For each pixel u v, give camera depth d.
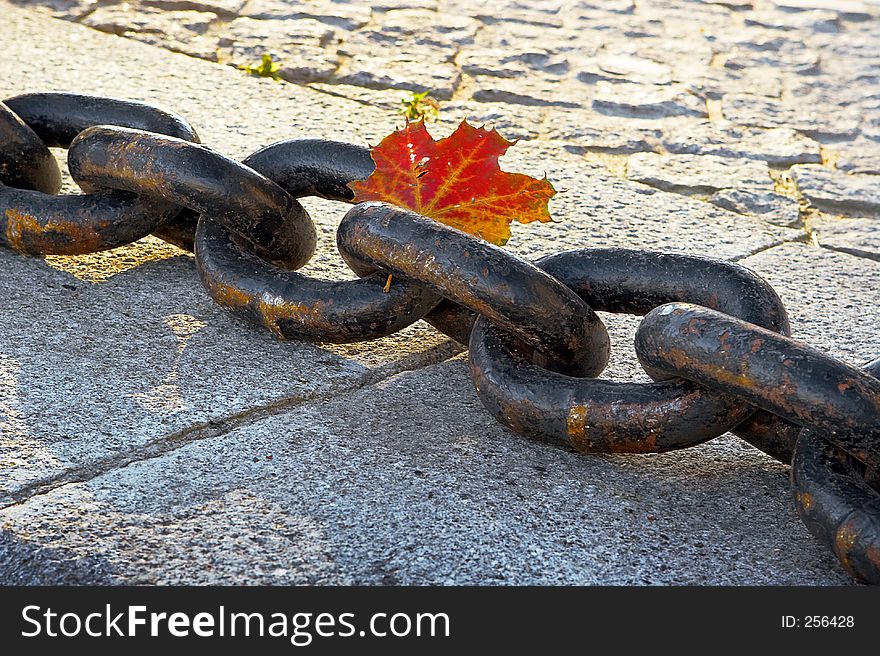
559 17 5.84
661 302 2.23
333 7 5.61
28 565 1.87
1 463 2.09
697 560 1.98
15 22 4.88
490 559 1.94
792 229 3.56
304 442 2.24
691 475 2.23
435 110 4.43
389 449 2.24
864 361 2.70
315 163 2.66
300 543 1.95
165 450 2.19
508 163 3.87
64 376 2.39
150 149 2.53
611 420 2.07
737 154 4.20
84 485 2.06
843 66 5.37
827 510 1.83
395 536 1.98
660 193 3.73
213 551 1.92
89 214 2.67
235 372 2.47
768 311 2.12
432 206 2.44
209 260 2.55
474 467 2.20
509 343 2.24
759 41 5.66
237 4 5.51
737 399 2.01
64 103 2.91
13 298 2.69
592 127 4.36
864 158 4.26
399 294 2.36
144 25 5.10
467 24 5.55
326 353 2.58
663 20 5.95
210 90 4.32
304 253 2.66
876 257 3.44
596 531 2.04
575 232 3.37
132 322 2.63
